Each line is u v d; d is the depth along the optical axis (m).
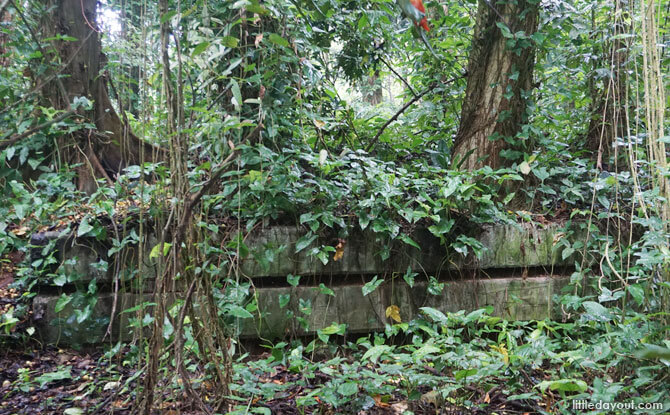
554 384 2.06
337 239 3.26
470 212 3.39
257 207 3.19
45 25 3.40
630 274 3.25
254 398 2.31
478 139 3.75
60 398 2.46
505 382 2.56
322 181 3.22
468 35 4.06
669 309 2.45
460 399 2.39
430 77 4.33
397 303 3.32
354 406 2.25
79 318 2.93
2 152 3.05
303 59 2.90
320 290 3.14
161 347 1.94
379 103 7.30
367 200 3.15
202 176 2.67
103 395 2.49
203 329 2.20
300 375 2.75
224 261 2.82
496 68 3.70
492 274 3.47
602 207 3.56
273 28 2.92
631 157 2.63
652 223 2.51
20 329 2.98
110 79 3.49
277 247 3.18
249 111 2.89
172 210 1.92
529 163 3.50
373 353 2.32
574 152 4.08
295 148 3.31
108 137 3.54
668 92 3.45
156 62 2.12
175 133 1.88
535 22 3.67
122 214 3.11
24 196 2.95
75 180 3.45
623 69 3.63
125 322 3.02
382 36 4.30
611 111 3.82
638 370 2.31
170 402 2.31
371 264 3.29
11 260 3.38
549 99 4.40
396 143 4.70
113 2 3.03
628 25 3.68
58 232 3.05
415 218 3.12
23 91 3.17
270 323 3.15
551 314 3.44
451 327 2.93
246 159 2.93
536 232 3.47
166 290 1.95
